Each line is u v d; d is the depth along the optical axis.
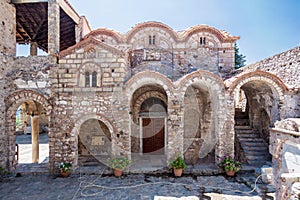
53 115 8.80
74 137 8.80
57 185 7.70
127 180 8.18
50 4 9.05
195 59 13.11
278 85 8.99
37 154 10.46
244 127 11.62
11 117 8.90
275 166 5.93
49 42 8.94
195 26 13.10
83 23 12.32
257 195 6.88
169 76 12.58
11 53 9.23
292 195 4.32
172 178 8.38
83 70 8.78
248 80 9.12
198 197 6.78
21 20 10.91
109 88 8.77
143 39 13.06
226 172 8.66
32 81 8.87
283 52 9.95
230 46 13.19
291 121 5.41
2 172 8.38
